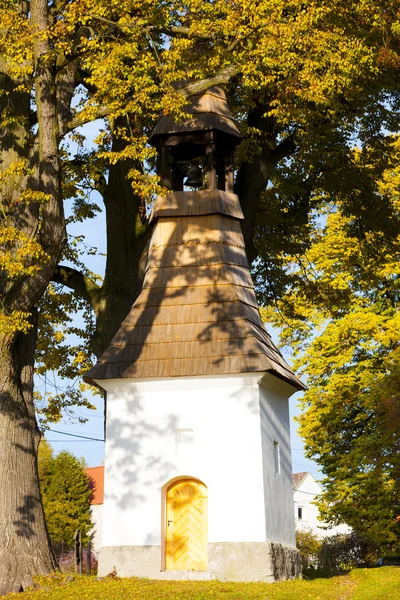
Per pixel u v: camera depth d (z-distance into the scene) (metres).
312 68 19.27
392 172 35.94
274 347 21.53
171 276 21.25
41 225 18.77
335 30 19.58
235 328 20.12
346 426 35.91
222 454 19.23
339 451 36.16
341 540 38.69
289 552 20.12
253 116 25.88
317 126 25.61
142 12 18.41
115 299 24.16
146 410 19.86
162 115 22.39
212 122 22.09
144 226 24.58
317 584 19.06
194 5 18.78
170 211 21.81
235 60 18.81
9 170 17.80
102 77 17.89
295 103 22.83
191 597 15.88
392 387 30.20
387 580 19.58
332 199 29.61
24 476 19.50
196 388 19.72
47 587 17.86
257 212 27.95
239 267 21.52
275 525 19.53
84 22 18.03
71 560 36.09
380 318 34.03
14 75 18.38
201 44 19.52
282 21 19.06
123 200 24.78
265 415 19.78
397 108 27.70
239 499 18.91
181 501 19.58
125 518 19.39
